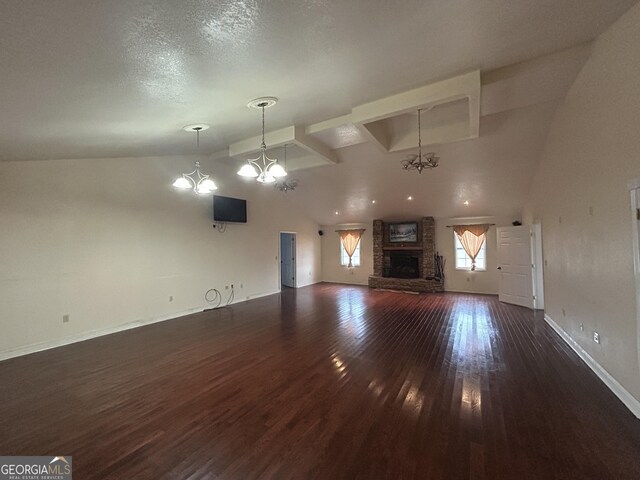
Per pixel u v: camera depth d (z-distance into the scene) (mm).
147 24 1627
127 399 2754
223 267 6852
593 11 2201
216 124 3719
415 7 1838
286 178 7227
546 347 3953
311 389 2893
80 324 4465
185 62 2109
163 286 5613
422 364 3457
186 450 2057
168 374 3275
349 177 7008
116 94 2402
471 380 3033
